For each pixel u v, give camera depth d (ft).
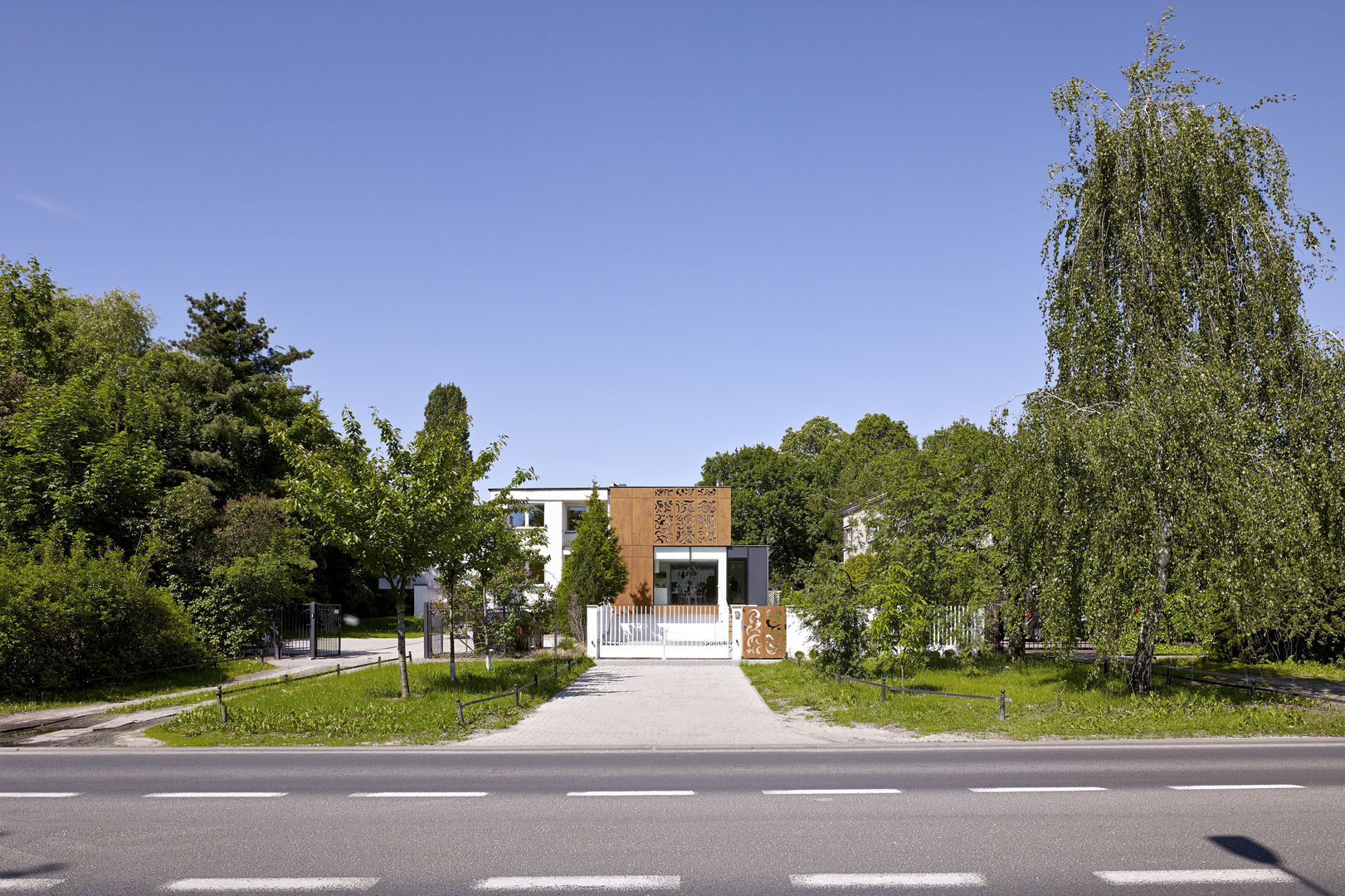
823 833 22.43
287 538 79.92
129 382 92.63
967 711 45.14
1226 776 29.99
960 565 66.69
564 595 97.66
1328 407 43.80
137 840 21.93
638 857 20.40
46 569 53.47
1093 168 50.29
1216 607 43.60
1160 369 44.52
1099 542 43.60
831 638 58.39
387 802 26.09
